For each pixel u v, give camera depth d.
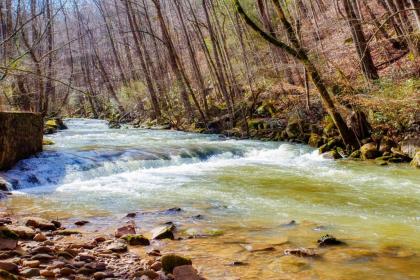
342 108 15.05
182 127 24.78
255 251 5.33
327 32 21.97
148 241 5.67
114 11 44.53
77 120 36.44
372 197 8.54
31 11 16.70
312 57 18.33
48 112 30.89
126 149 13.80
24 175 10.11
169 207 7.88
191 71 31.67
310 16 25.27
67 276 4.21
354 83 16.34
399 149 12.90
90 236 5.97
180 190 9.41
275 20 25.06
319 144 15.67
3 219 6.57
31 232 5.73
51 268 4.37
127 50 36.81
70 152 12.66
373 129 14.17
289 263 4.89
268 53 22.69
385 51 19.00
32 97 21.75
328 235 5.73
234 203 8.19
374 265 4.82
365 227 6.48
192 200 8.45
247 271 4.65
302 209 7.68
